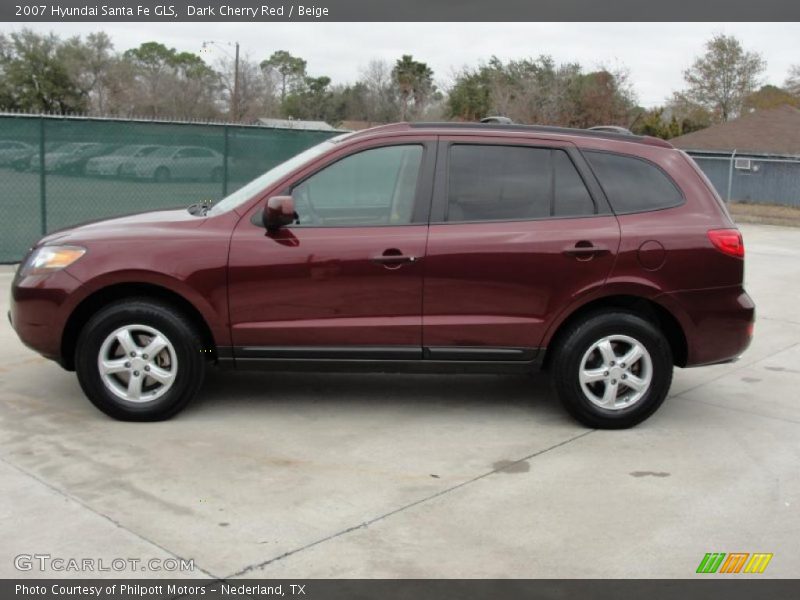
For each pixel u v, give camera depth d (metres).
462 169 5.64
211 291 5.42
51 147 11.20
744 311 5.69
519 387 6.64
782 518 4.38
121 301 5.46
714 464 5.12
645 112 50.31
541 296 5.52
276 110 49.47
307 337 5.50
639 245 5.54
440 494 4.58
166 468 4.82
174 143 12.08
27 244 11.20
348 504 4.42
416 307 5.50
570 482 4.79
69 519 4.15
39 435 5.27
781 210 28.56
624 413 5.66
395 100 53.41
